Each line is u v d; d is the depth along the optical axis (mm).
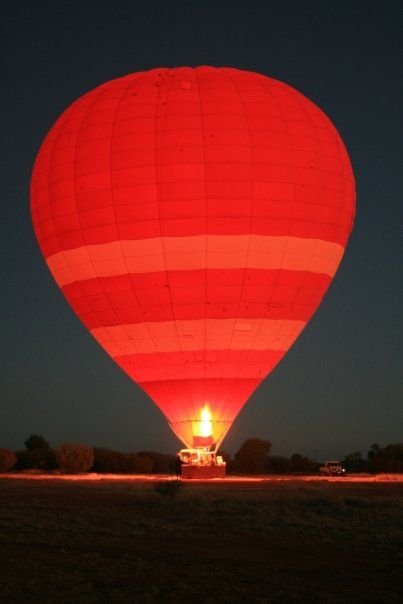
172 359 37688
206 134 35250
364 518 25031
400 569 17125
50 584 15547
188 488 36000
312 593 14930
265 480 43125
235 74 37812
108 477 49812
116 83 38031
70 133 37125
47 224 37719
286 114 36625
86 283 37125
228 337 37031
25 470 65625
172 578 16062
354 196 39469
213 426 39156
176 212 35062
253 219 35344
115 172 35438
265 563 17703
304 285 37062
